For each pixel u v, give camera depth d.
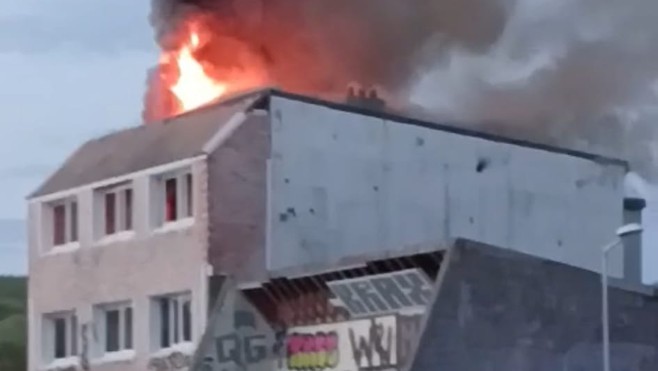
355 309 30.67
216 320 32.22
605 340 28.55
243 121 34.44
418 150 36.75
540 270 28.41
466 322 27.59
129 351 36.03
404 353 29.27
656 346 29.14
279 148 34.78
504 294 28.02
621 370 28.80
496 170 37.97
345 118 35.78
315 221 35.06
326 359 31.09
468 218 37.34
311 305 31.70
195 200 34.19
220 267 33.81
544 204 38.69
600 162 39.91
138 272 35.69
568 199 39.16
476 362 27.58
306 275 31.17
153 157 35.66
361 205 35.72
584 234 39.34
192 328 34.00
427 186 36.75
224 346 32.16
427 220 36.66
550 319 28.34
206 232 33.78
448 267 27.59
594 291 28.84
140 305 35.53
